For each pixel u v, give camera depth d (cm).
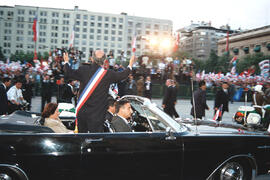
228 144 309
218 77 2498
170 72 2366
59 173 244
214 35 11262
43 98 1076
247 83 2392
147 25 11419
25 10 10844
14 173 237
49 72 1820
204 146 298
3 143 234
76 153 248
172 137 288
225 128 376
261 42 6869
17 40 10850
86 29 11112
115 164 262
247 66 5081
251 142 320
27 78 1010
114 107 377
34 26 2648
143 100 330
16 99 749
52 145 244
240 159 323
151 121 327
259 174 324
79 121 285
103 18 11175
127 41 11306
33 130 260
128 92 1143
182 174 291
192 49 11738
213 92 2458
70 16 11038
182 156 289
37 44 10969
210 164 301
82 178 252
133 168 270
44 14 10931
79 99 285
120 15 11250
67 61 290
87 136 258
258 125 423
